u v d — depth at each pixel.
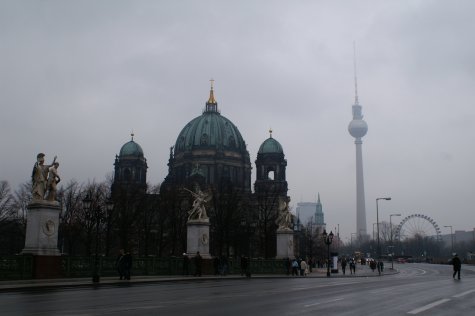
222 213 126.56
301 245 188.50
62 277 46.78
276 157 195.25
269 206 141.50
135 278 51.00
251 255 139.00
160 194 139.12
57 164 47.84
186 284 45.12
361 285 44.50
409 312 23.03
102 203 118.81
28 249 45.28
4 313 21.38
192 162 199.12
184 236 133.38
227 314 21.58
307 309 23.86
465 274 80.56
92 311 22.17
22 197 127.75
